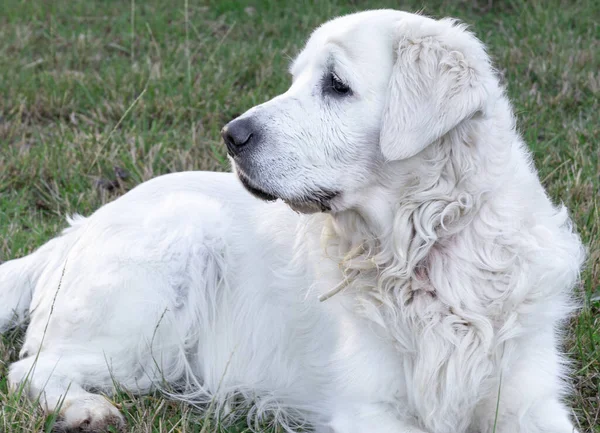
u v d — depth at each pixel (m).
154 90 7.37
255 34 8.97
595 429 3.76
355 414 3.67
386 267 3.64
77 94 7.50
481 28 8.72
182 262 4.24
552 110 6.94
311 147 3.57
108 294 4.14
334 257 3.80
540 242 3.59
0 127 6.96
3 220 5.61
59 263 4.55
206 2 9.88
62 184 6.16
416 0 9.52
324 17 9.10
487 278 3.54
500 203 3.54
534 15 8.75
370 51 3.55
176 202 4.38
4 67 8.08
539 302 3.58
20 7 9.70
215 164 6.23
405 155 3.41
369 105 3.54
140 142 6.45
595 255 4.84
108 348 4.15
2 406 3.82
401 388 3.65
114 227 4.33
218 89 7.43
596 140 6.38
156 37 8.94
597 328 4.37
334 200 3.62
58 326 4.21
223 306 4.33
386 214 3.62
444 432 3.65
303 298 4.03
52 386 3.99
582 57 7.72
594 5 8.93
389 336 3.62
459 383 3.56
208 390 4.32
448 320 3.56
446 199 3.52
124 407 3.86
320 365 3.95
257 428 3.90
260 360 4.23
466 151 3.50
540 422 3.59
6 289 4.67
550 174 5.66
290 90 3.69
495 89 3.54
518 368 3.62
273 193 3.60
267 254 4.22
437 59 3.47
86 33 9.06
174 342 4.23
